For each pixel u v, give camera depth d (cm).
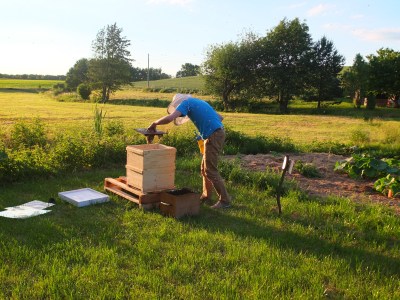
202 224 617
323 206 725
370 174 950
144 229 580
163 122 653
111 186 775
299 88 5441
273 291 419
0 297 387
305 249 539
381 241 580
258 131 2500
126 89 9175
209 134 667
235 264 482
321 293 419
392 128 1830
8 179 807
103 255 482
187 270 456
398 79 5797
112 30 6838
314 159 1212
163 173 691
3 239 522
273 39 5488
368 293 427
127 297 400
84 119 2848
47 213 639
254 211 689
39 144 1117
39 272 443
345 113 4841
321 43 5603
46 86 10000
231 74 5228
